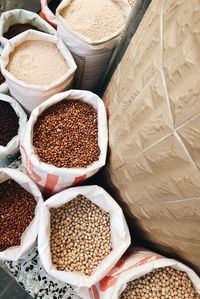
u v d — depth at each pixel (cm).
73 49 150
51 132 132
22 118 153
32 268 138
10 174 135
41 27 172
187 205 89
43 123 133
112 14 151
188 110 75
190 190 84
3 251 128
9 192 142
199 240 95
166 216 103
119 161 118
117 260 123
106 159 132
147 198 107
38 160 125
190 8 73
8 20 168
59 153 129
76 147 131
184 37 75
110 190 137
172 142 83
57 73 148
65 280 120
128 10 153
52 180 130
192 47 72
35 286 137
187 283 124
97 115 137
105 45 146
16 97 153
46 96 145
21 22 172
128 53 110
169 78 81
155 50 88
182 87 76
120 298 122
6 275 174
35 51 150
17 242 134
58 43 150
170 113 82
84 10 149
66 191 128
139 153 100
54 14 179
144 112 94
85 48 145
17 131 156
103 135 129
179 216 96
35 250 140
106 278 126
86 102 139
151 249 135
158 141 89
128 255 133
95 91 177
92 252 132
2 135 154
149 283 124
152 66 89
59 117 135
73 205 137
